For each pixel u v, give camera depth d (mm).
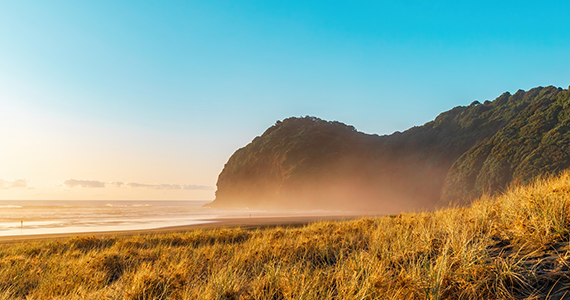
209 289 4422
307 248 6742
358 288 3746
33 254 11430
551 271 3182
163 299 4625
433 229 5648
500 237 4633
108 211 66750
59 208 80375
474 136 101375
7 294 5512
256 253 7043
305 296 3832
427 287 3346
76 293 5242
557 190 5051
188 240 12789
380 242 5711
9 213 56406
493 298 3102
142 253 9102
